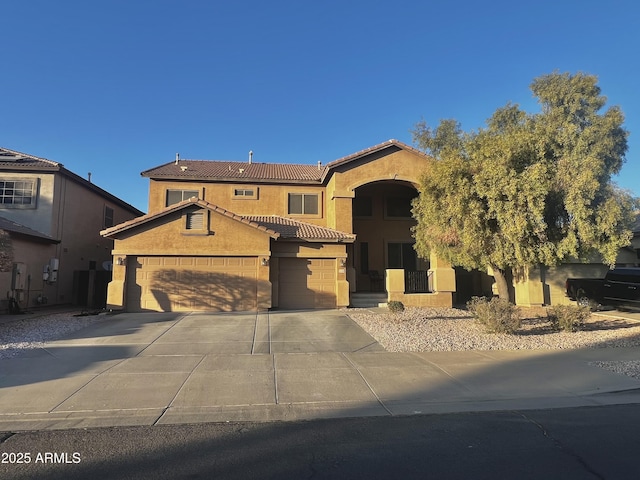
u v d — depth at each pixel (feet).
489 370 27.48
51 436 17.30
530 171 36.83
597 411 20.58
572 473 13.94
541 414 20.15
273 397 22.22
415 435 17.46
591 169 36.94
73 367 27.68
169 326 42.86
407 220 77.30
